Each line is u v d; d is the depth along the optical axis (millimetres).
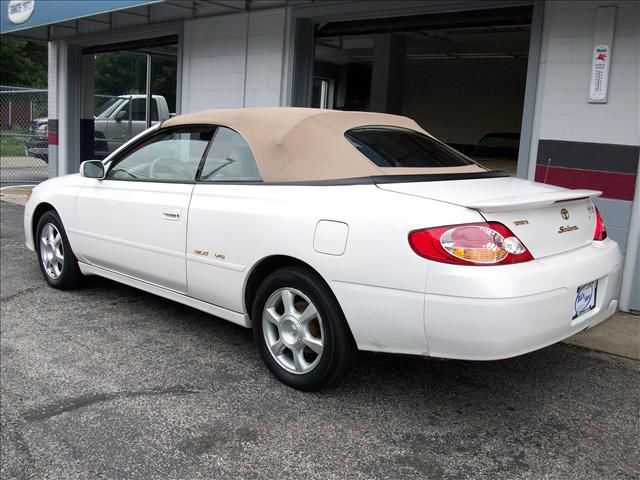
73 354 4191
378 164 3584
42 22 9672
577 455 3033
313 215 3406
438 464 2926
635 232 5242
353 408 3459
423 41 13031
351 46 12984
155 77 18219
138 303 5328
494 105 16859
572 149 5547
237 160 4031
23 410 3404
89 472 2840
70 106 11859
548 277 3004
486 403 3562
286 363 3713
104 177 4945
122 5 8133
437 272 2932
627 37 5172
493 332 2855
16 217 9656
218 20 8531
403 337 3094
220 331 4672
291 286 3559
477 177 3820
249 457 2965
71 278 5516
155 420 3303
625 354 4371
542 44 5680
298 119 3875
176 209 4223
